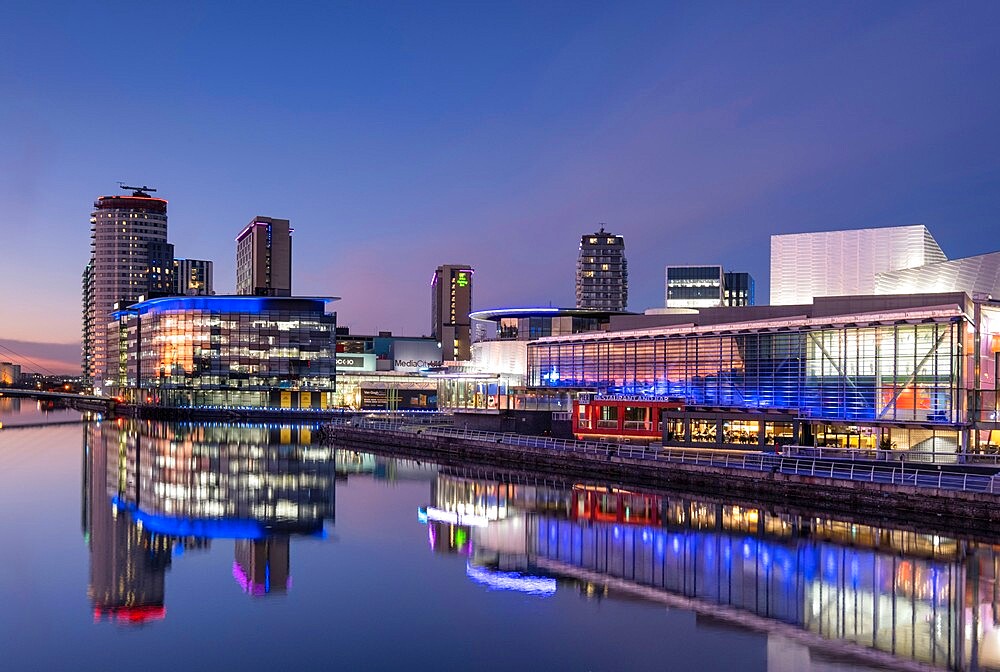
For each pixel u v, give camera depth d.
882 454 70.19
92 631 36.62
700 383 97.81
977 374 80.25
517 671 31.92
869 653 32.69
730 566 45.69
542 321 164.50
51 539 55.34
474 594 41.53
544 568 46.50
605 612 38.44
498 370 164.62
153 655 33.72
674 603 39.47
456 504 68.19
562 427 105.69
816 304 98.06
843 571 44.09
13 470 92.81
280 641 35.22
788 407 87.69
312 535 56.16
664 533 54.44
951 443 76.06
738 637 34.81
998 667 31.11
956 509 52.88
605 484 76.94
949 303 88.19
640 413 91.06
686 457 76.00
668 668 31.66
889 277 116.44
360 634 36.06
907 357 79.06
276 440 135.88
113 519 62.53
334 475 88.12
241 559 49.44
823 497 60.19
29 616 38.72
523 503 67.88
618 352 108.50
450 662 32.53
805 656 32.47
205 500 71.56
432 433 111.31
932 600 39.16
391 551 51.19
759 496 64.56
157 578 45.22
